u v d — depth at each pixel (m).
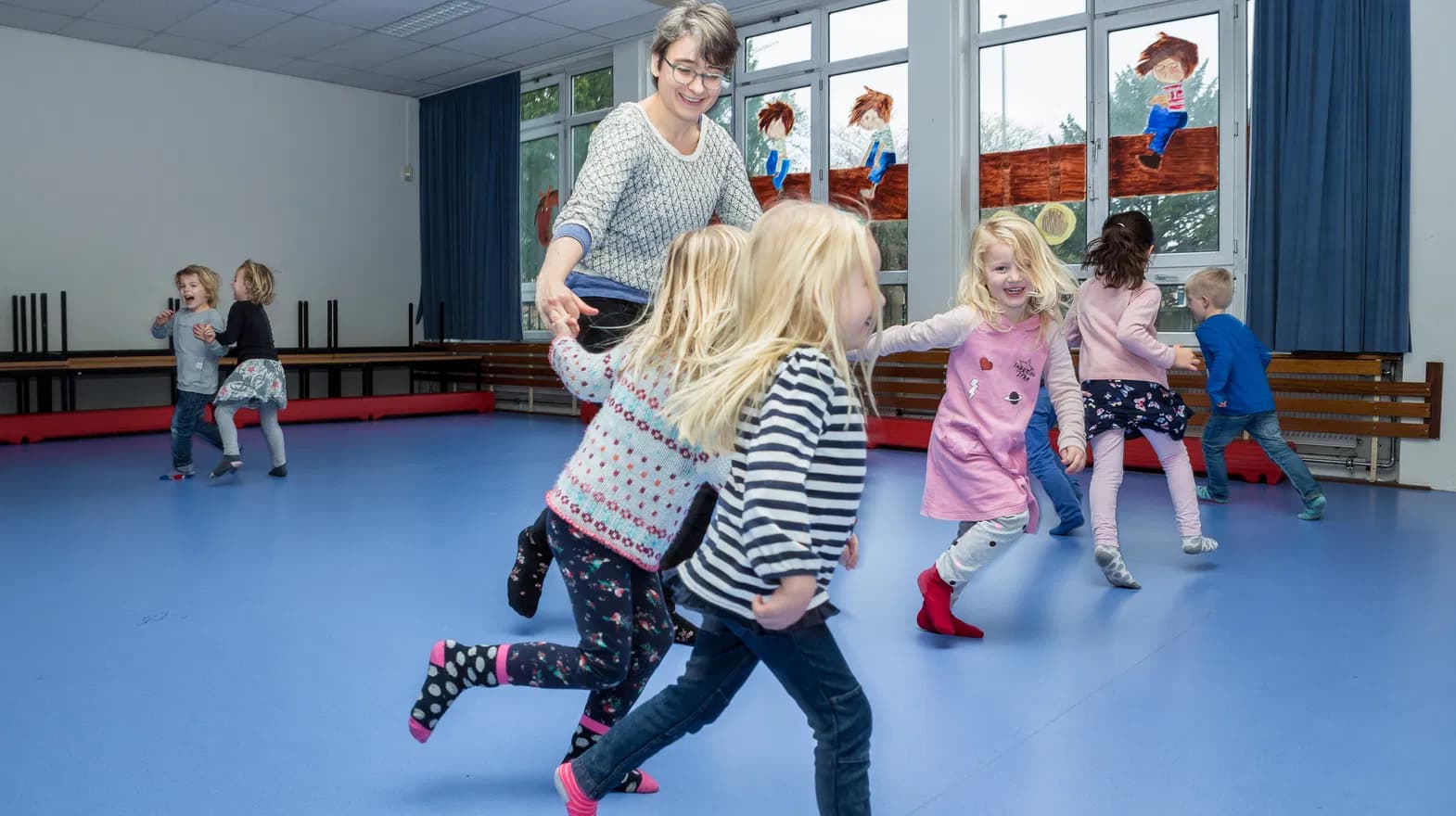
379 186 10.14
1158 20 5.90
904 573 3.18
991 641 2.45
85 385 8.32
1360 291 5.03
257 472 5.52
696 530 2.09
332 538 3.72
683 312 1.45
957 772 1.69
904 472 5.54
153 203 8.64
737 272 1.24
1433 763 1.71
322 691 2.09
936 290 6.74
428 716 1.59
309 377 9.62
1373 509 4.33
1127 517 4.14
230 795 1.60
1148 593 2.89
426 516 4.18
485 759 1.75
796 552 1.04
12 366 7.05
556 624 2.59
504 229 9.44
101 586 2.99
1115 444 3.02
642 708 1.34
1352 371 5.07
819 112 7.52
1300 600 2.81
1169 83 5.88
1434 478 4.92
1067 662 2.28
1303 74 5.13
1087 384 3.07
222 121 9.04
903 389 6.85
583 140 9.27
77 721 1.92
